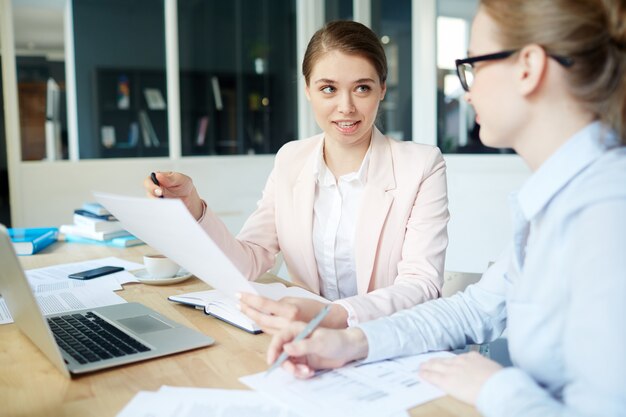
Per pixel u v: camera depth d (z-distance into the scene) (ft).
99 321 3.97
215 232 5.04
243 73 15.26
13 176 12.50
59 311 4.32
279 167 5.61
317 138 5.67
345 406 2.69
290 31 15.84
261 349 3.50
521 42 2.65
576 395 2.36
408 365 3.19
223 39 14.87
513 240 3.10
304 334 3.11
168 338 3.61
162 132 14.16
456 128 13.10
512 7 2.68
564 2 2.56
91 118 13.37
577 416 2.30
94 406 2.76
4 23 12.12
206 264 3.46
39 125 12.79
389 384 2.93
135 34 13.66
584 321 2.30
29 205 12.72
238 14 15.02
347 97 4.79
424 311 3.59
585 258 2.34
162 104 14.10
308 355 3.09
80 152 13.29
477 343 3.69
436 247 4.84
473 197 12.96
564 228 2.54
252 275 5.30
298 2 15.75
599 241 2.31
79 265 5.98
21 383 3.04
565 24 2.55
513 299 2.86
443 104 13.15
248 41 15.25
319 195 5.38
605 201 2.37
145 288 5.07
